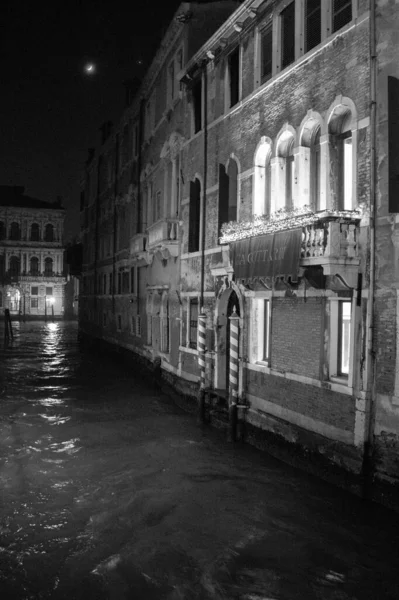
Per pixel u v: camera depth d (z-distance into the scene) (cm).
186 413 1491
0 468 1031
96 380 2086
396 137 785
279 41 1108
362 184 848
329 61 933
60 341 3919
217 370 1367
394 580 653
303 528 779
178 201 1703
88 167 3728
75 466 1044
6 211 6562
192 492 910
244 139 1231
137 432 1280
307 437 963
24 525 797
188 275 1579
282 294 1059
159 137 1973
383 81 809
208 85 1457
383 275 805
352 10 877
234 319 1181
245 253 1107
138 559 701
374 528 769
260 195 1175
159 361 1878
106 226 3155
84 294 3909
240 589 637
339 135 933
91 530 782
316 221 862
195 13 1611
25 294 6688
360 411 834
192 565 688
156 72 2011
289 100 1052
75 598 620
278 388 1074
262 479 961
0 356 2895
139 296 2316
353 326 858
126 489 929
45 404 1600
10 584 646
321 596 625
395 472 776
